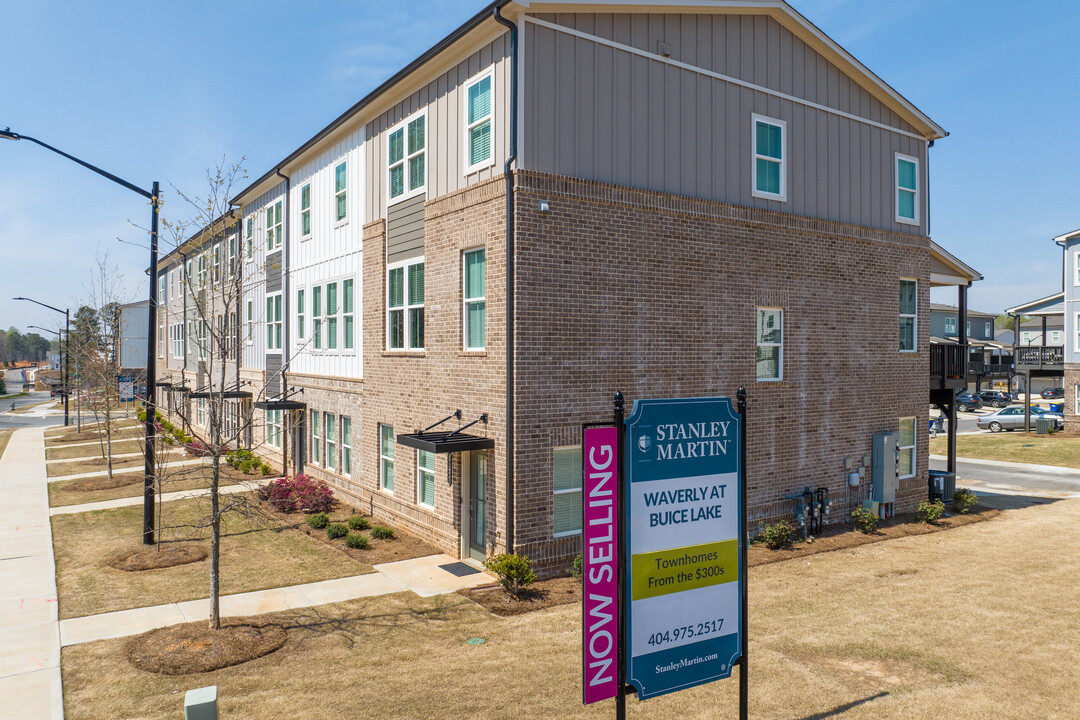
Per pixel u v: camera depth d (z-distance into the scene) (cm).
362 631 1016
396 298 1652
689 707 791
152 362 1488
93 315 3569
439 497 1465
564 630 1020
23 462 2852
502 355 1249
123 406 5359
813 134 1684
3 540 1555
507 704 792
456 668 888
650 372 1390
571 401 1290
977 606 1130
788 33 1634
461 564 1355
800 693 828
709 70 1495
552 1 1243
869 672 885
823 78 1705
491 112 1295
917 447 1894
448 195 1414
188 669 880
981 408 5800
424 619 1066
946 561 1409
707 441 718
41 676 869
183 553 1413
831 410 1695
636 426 674
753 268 1554
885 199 1842
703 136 1486
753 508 1552
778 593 1202
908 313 1906
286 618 1067
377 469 1750
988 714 776
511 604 1130
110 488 2200
